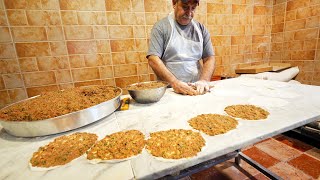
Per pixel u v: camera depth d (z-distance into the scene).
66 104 0.76
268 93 1.05
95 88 1.01
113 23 1.78
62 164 0.49
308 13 2.00
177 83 1.14
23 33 1.54
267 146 1.50
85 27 1.70
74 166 0.48
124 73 1.92
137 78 1.99
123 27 1.82
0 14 1.46
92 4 1.68
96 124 0.74
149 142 0.57
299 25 2.12
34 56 1.61
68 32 1.66
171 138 0.59
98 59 1.80
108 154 0.52
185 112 0.82
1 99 1.59
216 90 1.17
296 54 2.20
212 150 0.52
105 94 0.89
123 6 1.78
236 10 2.24
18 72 1.59
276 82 1.33
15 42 1.54
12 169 0.48
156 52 1.34
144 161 0.49
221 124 0.67
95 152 0.53
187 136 0.60
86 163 0.49
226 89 1.19
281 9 2.31
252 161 1.23
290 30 2.24
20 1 1.48
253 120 0.70
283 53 2.37
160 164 0.48
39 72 1.65
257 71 1.96
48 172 0.46
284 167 1.24
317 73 2.00
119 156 0.51
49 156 0.52
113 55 1.85
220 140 0.57
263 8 2.38
